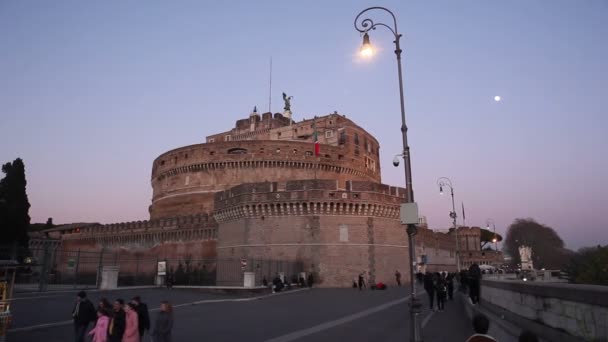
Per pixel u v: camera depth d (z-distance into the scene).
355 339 17.38
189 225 75.94
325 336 18.12
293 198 56.25
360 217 57.06
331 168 90.38
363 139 102.94
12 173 69.38
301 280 53.88
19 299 32.28
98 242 93.62
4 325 16.08
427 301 36.56
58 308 27.39
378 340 17.14
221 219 64.25
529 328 9.68
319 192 56.09
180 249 76.75
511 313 12.40
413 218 15.05
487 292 20.00
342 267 54.94
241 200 58.88
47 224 145.75
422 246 81.56
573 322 7.24
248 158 85.88
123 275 74.81
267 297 39.78
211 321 23.00
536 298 9.40
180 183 90.88
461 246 120.56
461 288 42.16
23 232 68.38
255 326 21.12
